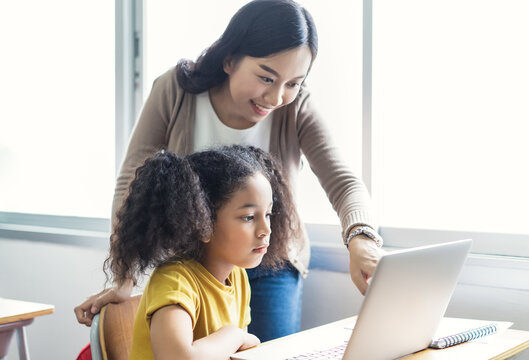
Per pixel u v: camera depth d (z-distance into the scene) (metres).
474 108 1.71
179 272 1.02
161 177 1.04
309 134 1.49
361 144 1.86
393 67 1.83
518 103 1.65
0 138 2.71
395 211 1.83
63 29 2.53
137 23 2.28
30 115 2.64
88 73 2.46
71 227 2.46
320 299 1.83
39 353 2.48
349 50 1.87
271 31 1.26
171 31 2.23
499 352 1.02
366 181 1.77
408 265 0.87
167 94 1.48
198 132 1.48
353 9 1.86
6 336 1.60
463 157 1.73
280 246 1.29
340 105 1.89
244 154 1.15
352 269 1.22
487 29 1.69
